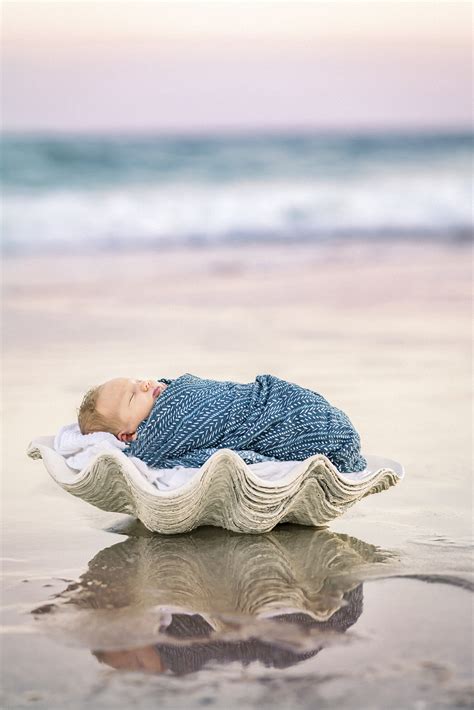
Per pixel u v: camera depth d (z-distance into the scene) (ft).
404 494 18.16
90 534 16.30
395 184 73.97
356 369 29.55
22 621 12.39
